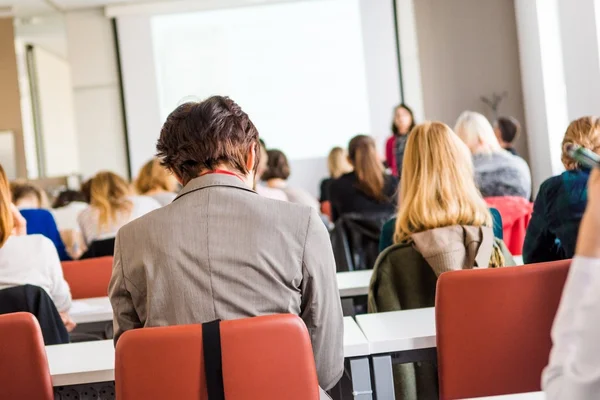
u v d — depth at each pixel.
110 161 10.10
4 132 10.30
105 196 4.07
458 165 2.32
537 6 8.16
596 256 0.89
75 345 2.18
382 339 1.88
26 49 12.49
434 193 2.30
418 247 2.22
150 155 10.05
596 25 5.76
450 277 1.77
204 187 1.69
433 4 9.49
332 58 9.80
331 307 1.70
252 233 1.65
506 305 1.77
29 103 13.26
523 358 1.79
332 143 9.84
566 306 0.91
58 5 9.82
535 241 2.47
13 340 1.79
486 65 9.43
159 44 9.96
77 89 10.06
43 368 1.82
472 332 1.79
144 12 9.89
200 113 1.72
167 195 4.50
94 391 1.91
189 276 1.63
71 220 5.84
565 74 6.49
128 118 9.99
